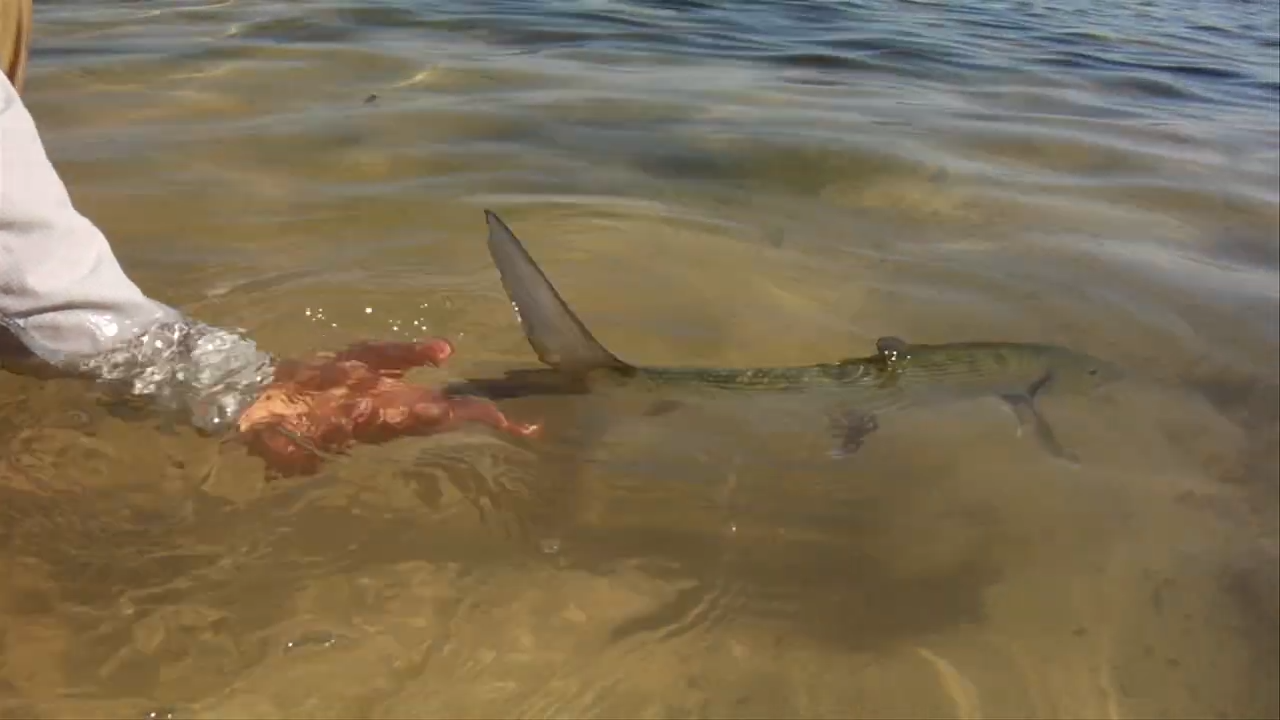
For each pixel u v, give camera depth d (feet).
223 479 2.68
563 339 3.08
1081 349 3.65
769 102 6.41
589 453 2.94
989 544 2.70
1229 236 4.72
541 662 2.26
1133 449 3.15
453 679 2.20
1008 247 4.45
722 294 3.91
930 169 5.34
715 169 5.16
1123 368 3.56
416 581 2.44
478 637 2.31
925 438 3.15
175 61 6.42
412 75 6.48
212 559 2.45
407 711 2.12
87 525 2.52
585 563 2.54
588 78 6.68
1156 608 2.52
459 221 4.36
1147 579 2.61
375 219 4.33
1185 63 8.32
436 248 4.08
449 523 2.63
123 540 2.48
